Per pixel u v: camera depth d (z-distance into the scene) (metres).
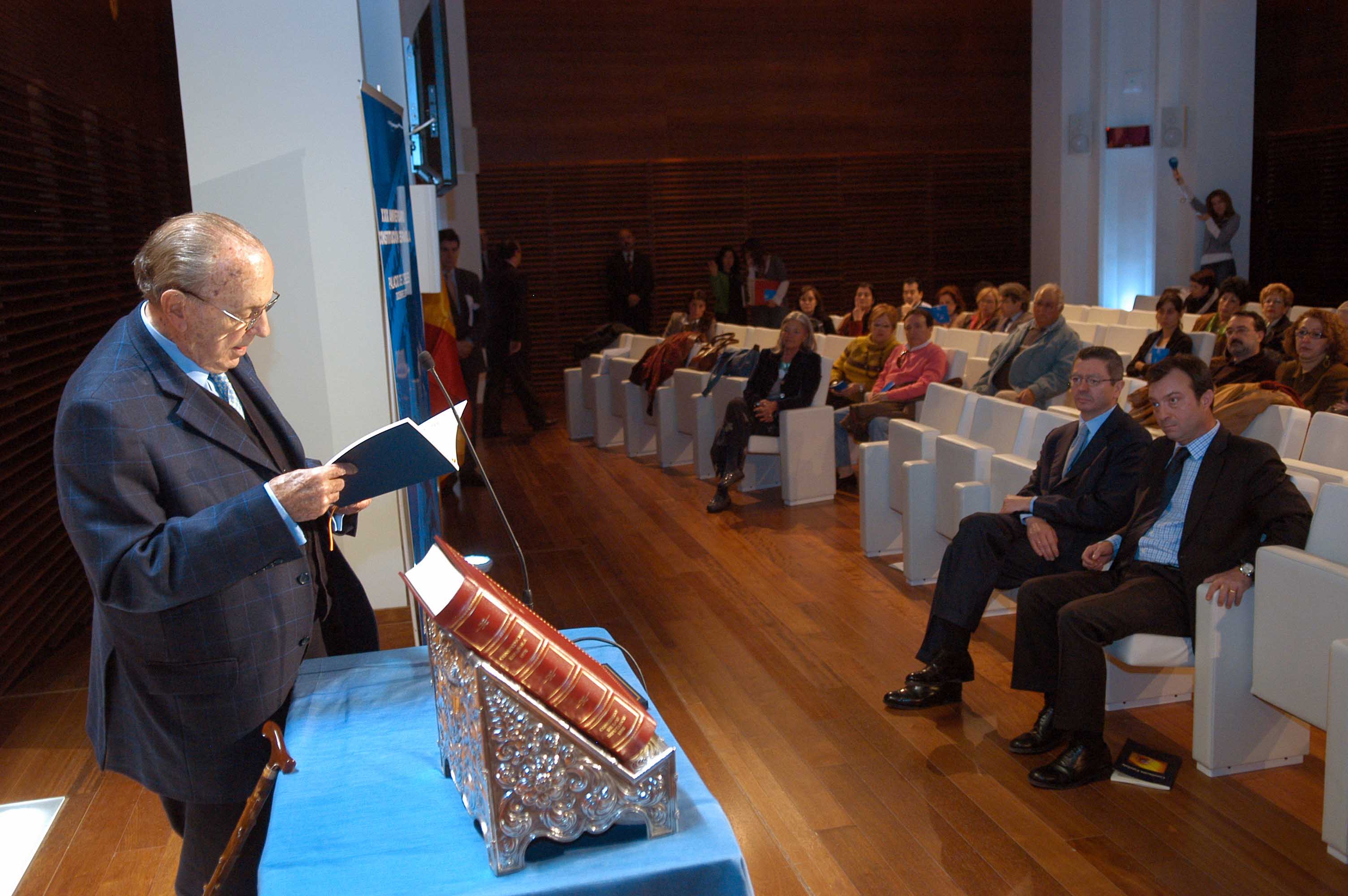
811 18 12.12
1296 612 2.51
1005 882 2.44
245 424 1.80
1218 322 7.06
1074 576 3.09
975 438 4.36
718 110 12.06
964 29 12.48
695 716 3.42
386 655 2.01
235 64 3.03
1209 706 2.83
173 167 7.45
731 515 6.07
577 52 11.65
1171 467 2.98
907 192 12.57
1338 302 11.80
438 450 1.60
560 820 1.29
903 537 4.62
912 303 8.87
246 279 1.61
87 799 3.05
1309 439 3.60
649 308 11.41
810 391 6.16
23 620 4.13
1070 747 2.92
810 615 4.33
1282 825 2.62
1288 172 12.17
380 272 3.00
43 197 4.87
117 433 1.55
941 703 3.43
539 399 11.07
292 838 1.37
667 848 1.32
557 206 11.81
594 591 4.79
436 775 1.53
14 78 4.71
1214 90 11.19
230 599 1.70
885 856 2.57
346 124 3.09
